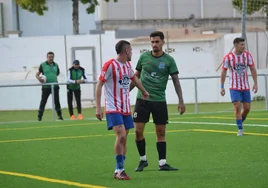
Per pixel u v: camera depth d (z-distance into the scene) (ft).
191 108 156.25
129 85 61.82
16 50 188.03
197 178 59.47
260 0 193.36
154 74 64.34
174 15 258.78
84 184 57.93
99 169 66.64
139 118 64.90
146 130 104.68
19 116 149.28
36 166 69.82
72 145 88.07
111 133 102.63
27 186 57.82
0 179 61.72
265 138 89.56
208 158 72.18
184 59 185.16
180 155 75.25
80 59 187.01
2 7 252.42
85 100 167.53
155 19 255.70
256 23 247.70
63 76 173.88
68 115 150.41
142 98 64.64
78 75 134.92
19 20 258.16
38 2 206.28
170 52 185.37
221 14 260.21
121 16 254.27
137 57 183.21
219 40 184.44
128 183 57.98
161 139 65.21
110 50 186.91
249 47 189.57
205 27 255.70
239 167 65.05
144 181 58.80
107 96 60.34
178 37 185.68
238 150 77.92
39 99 163.32
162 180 59.06
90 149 83.25
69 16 262.88
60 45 187.01
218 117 127.24
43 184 58.59
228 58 93.91
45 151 82.43
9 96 162.20
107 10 252.83
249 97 94.79
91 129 110.11
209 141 87.92
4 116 150.41
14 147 87.56
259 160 69.46
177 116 132.67
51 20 261.24
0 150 84.48
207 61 184.44
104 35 186.80
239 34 183.83
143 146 65.36
